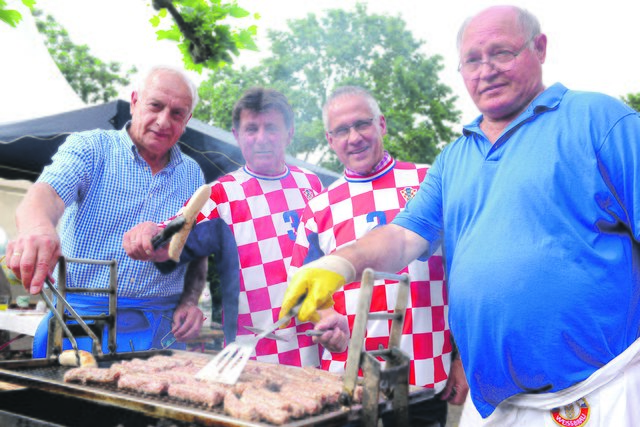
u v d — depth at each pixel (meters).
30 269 1.82
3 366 1.75
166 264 2.52
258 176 2.69
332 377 1.71
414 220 1.97
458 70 1.84
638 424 1.49
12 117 5.96
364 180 2.40
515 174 1.64
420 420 1.60
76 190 2.42
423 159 11.38
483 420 1.75
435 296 2.25
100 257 2.49
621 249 1.53
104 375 1.60
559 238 1.53
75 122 4.48
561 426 1.56
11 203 7.07
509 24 1.70
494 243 1.62
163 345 2.56
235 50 3.37
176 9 3.14
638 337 1.54
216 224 2.59
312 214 2.48
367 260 1.72
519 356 1.56
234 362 1.55
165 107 2.49
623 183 1.51
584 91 1.68
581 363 1.51
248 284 2.57
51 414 1.80
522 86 1.71
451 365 2.27
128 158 2.56
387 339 2.21
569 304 1.49
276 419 1.18
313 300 1.44
